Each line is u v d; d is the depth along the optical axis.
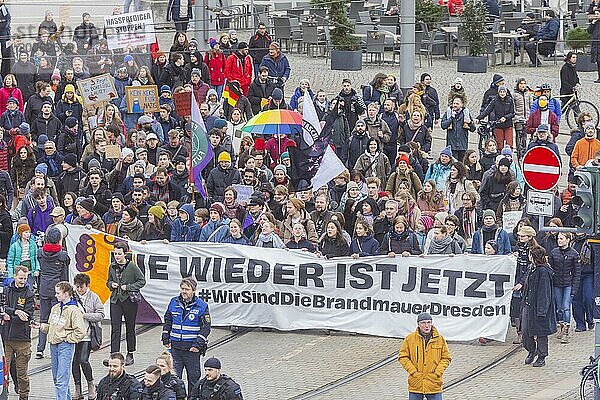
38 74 59.81
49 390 37.34
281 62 61.00
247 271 42.59
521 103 56.66
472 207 45.31
